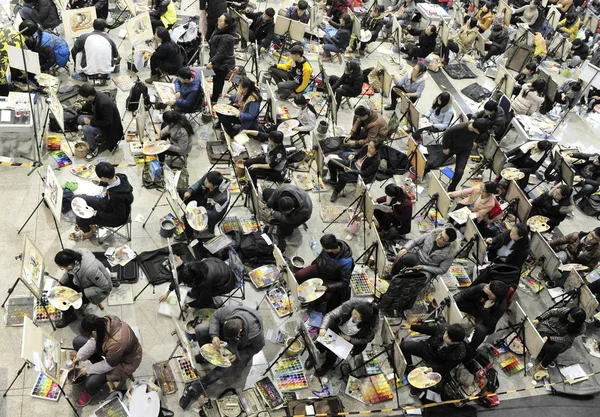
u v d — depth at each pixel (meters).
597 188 10.93
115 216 7.91
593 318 8.68
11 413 6.12
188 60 12.47
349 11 15.50
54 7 11.88
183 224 8.18
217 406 6.60
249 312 6.55
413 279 7.24
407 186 10.52
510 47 16.05
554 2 18.92
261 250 8.32
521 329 7.46
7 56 9.31
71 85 11.05
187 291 7.75
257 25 13.61
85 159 9.57
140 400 5.85
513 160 10.87
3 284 7.35
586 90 14.93
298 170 10.39
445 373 7.11
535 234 8.84
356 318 6.68
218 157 10.19
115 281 7.65
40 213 8.44
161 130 9.66
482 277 7.97
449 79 14.77
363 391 7.12
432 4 17.83
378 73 12.12
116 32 13.30
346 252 7.54
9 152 9.11
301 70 11.55
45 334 5.81
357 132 10.76
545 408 7.42
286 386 7.00
